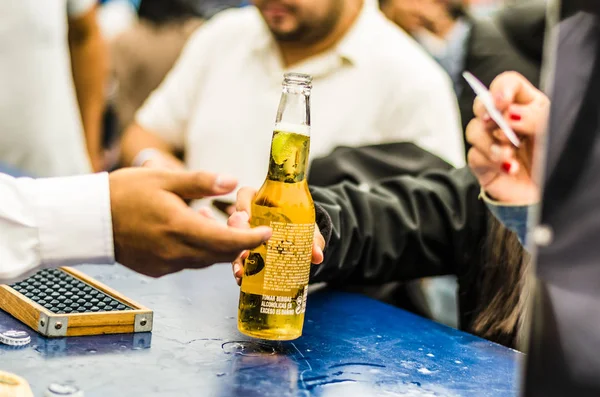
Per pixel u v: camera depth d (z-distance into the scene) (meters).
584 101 0.77
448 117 2.53
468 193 1.66
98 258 1.03
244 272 1.15
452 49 2.76
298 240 1.11
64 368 1.01
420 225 1.63
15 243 1.00
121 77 3.51
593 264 0.76
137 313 1.16
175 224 0.98
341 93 2.50
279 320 1.12
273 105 2.58
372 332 1.28
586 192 0.77
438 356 1.19
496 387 1.08
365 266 1.58
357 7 2.51
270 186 1.11
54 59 3.10
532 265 0.79
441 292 2.16
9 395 0.88
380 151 2.02
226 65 2.71
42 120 3.09
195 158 2.73
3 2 2.94
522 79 1.52
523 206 1.48
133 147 2.81
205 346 1.14
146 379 1.00
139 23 3.48
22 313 1.16
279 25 2.43
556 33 0.79
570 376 0.76
